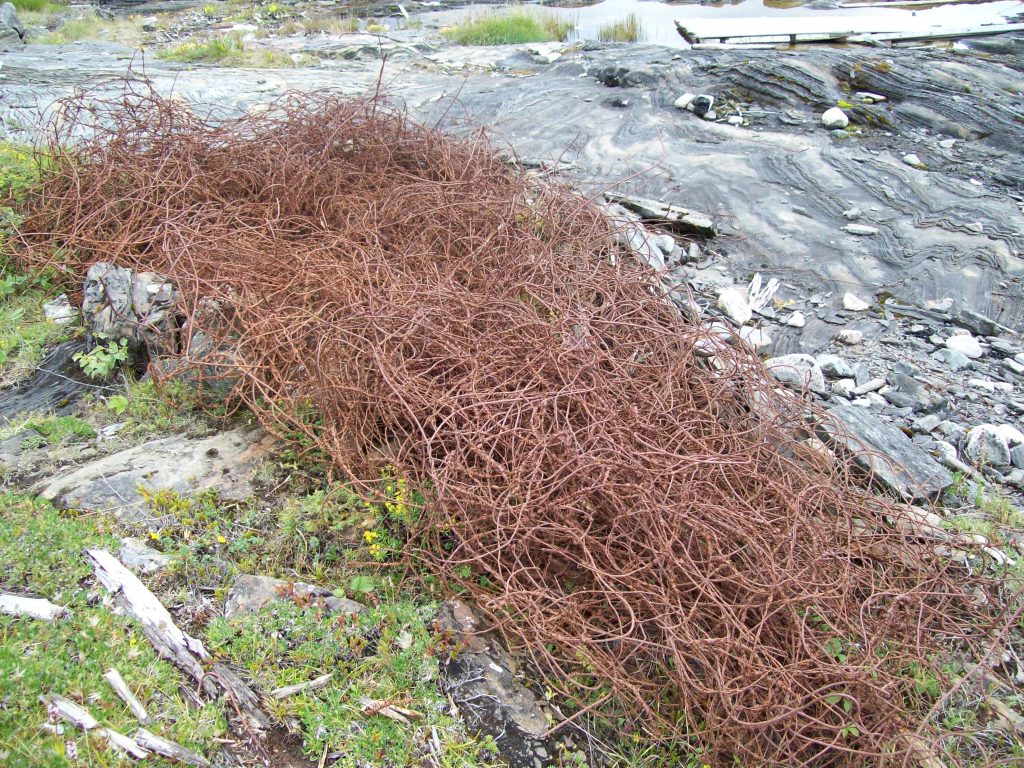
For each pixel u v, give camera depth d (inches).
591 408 139.3
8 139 259.8
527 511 124.8
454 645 119.8
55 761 97.2
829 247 225.0
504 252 183.0
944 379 178.9
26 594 114.3
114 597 115.5
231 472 140.5
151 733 102.3
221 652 113.9
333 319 153.0
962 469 154.8
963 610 131.0
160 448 144.9
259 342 153.5
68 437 146.8
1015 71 322.0
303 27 488.1
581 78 347.6
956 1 481.7
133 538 125.6
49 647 107.4
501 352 147.3
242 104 312.5
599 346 157.8
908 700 118.3
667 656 119.4
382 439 140.7
